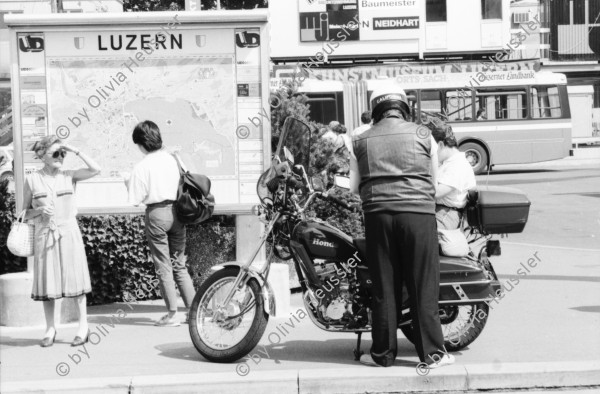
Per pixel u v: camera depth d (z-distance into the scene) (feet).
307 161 26.89
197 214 29.14
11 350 26.40
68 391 21.89
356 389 22.18
